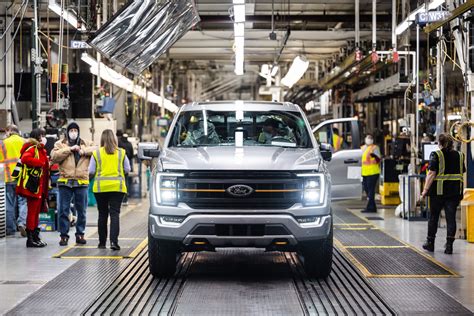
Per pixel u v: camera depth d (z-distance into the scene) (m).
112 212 10.34
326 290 7.66
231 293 7.54
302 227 7.77
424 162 14.18
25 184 10.55
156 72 26.64
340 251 10.25
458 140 11.55
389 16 18.66
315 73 28.42
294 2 17.70
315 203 7.91
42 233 12.34
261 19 18.61
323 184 7.98
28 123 17.23
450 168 10.07
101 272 8.63
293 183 7.83
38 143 10.76
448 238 10.05
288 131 9.17
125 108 24.33
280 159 8.01
